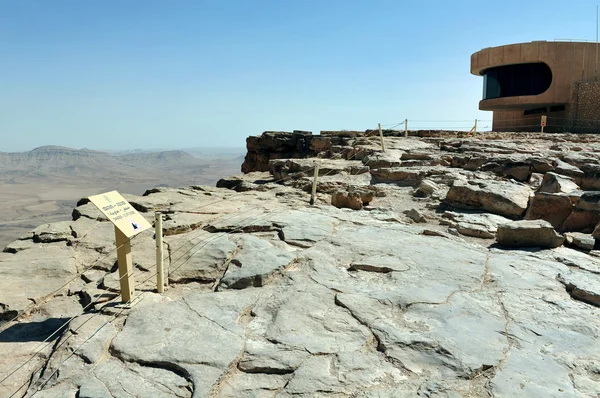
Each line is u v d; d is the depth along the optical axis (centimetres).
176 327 505
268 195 1334
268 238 838
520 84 3959
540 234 795
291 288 609
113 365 439
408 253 739
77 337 488
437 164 1641
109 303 574
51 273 693
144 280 657
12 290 625
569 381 409
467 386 403
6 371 455
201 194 1362
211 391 397
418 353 451
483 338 480
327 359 443
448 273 657
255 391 400
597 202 920
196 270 682
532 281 633
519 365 432
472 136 2673
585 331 498
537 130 4131
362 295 580
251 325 514
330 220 952
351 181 1503
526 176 1348
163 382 412
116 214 555
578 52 3712
